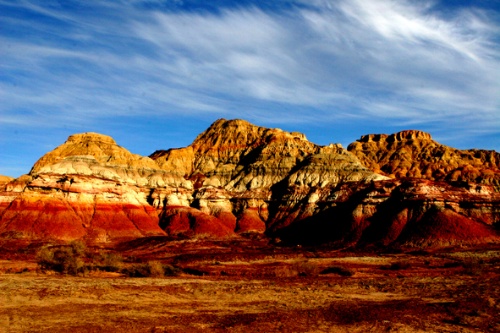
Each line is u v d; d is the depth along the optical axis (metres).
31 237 135.00
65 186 156.62
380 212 147.75
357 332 34.53
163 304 43.53
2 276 58.44
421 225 131.62
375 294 52.28
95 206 158.50
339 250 123.69
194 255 104.88
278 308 42.88
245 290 52.28
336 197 171.50
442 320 38.81
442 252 109.88
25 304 41.19
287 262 90.38
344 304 45.06
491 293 52.09
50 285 50.84
